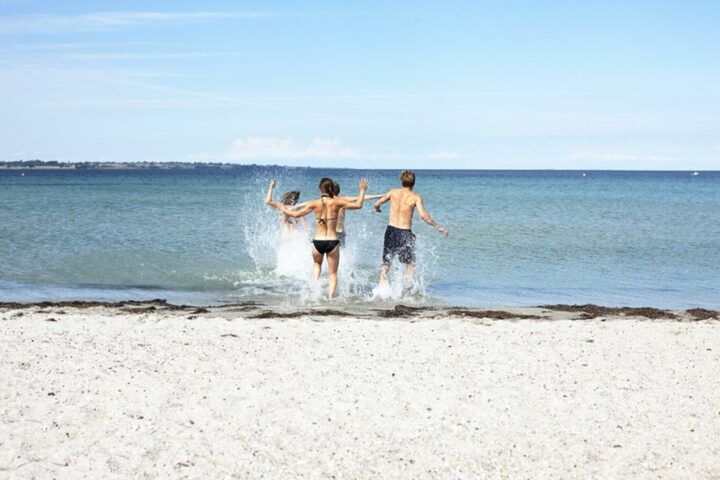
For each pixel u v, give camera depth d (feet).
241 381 22.61
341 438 17.79
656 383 23.07
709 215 114.32
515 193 208.33
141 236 71.61
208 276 48.80
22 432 17.89
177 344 27.68
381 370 24.13
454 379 23.17
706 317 36.17
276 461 16.34
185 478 15.40
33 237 69.62
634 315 36.40
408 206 41.91
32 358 25.05
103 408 19.79
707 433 18.45
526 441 17.76
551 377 23.62
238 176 460.96
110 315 34.32
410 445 17.40
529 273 52.60
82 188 219.61
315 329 30.94
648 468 16.21
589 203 152.05
